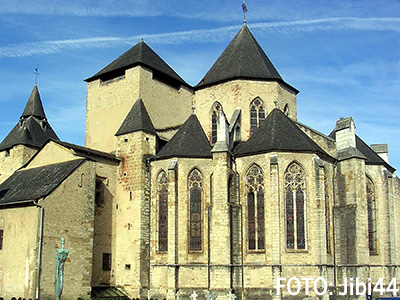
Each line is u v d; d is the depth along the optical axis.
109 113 61.00
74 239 45.59
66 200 45.50
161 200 51.66
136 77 59.06
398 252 57.44
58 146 52.06
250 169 49.75
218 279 46.06
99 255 51.34
